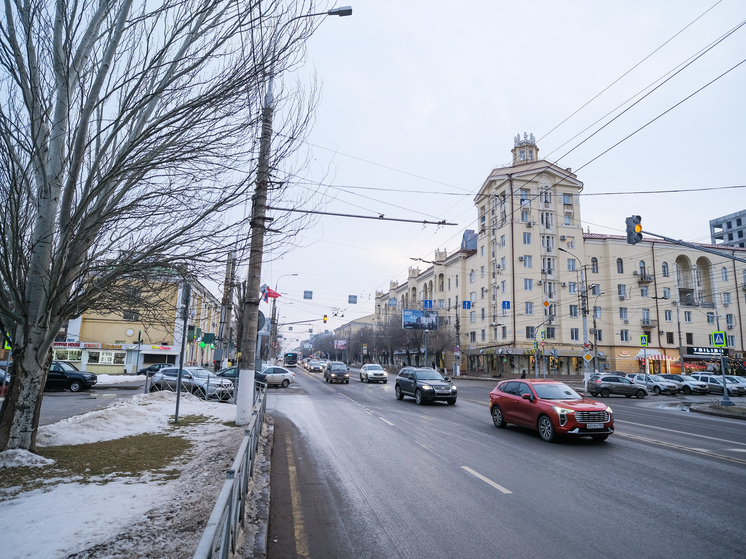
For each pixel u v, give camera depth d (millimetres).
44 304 7320
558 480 7270
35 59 6480
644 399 28938
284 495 6398
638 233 15516
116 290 7828
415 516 5594
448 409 18172
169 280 8078
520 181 50562
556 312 50469
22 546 4004
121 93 7125
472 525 5289
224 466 6922
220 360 25047
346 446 10086
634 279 53500
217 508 2707
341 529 5156
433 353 59344
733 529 5148
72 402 18172
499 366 52406
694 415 18844
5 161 6309
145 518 4727
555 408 10734
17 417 7312
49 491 5660
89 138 7266
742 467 8258
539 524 5316
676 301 54875
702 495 6461
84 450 8062
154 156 6910
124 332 40750
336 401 21031
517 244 49875
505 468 8078
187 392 19688
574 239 51719
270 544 4699
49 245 7293
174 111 6766
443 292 67438
